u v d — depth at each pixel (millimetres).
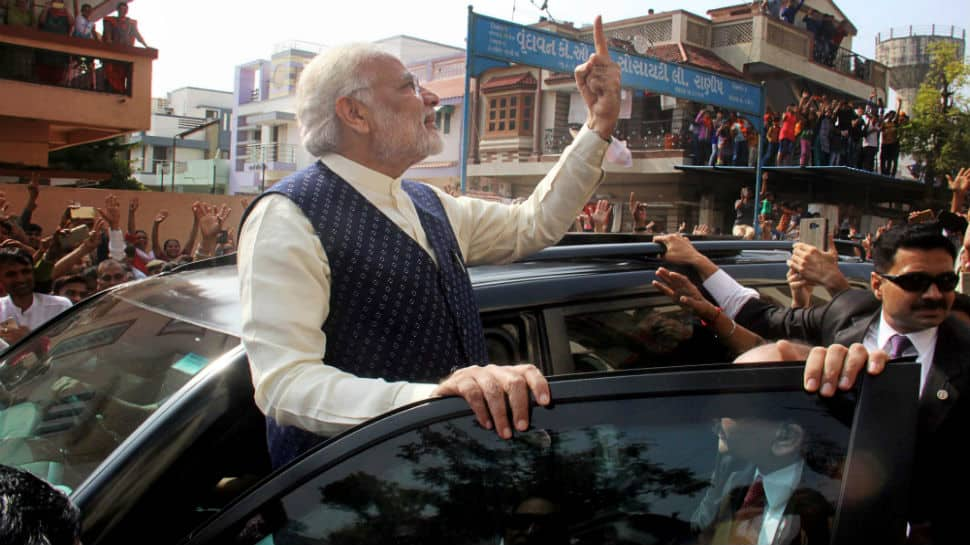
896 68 36156
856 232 18562
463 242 1987
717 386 1223
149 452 1511
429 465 1272
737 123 18375
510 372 1229
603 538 1234
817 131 18000
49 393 1993
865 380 1167
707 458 1232
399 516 1283
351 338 1555
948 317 1889
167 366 1809
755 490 1213
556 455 1236
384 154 1656
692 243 3064
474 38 9070
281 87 37375
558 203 2012
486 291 2066
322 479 1310
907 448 1115
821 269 2527
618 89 2008
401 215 1690
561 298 2162
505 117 22828
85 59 16703
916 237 1901
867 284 3234
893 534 1097
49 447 1797
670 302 2416
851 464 1130
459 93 24047
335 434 1365
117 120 17125
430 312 1632
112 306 2314
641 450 1234
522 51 9445
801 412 1191
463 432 1258
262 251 1504
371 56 1650
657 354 2322
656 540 1223
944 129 23172
